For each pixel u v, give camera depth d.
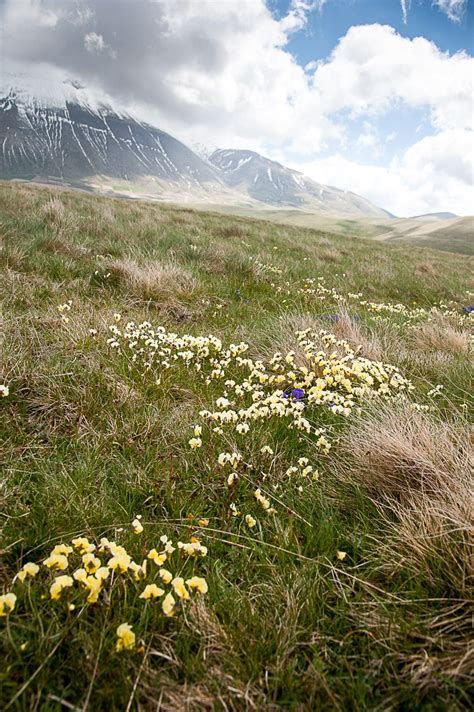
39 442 3.09
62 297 5.84
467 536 2.21
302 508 2.70
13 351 3.88
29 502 2.54
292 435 3.46
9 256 6.75
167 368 4.24
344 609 1.97
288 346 5.25
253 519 2.43
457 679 1.65
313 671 1.67
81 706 1.49
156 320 5.72
